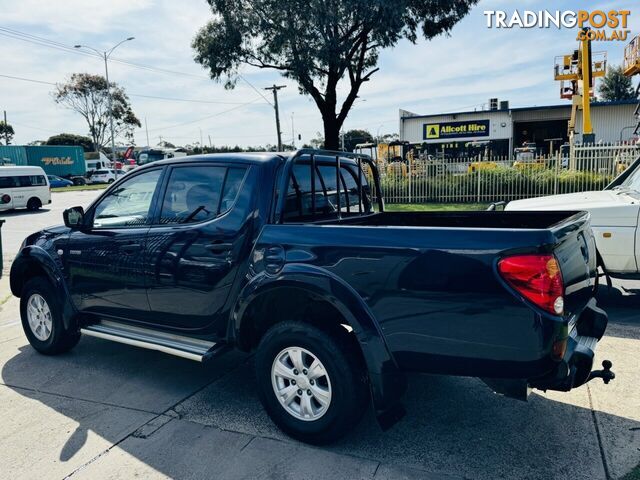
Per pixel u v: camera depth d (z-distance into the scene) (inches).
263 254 125.0
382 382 107.9
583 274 120.0
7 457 119.1
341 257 113.3
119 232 158.4
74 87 2694.4
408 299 105.5
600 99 2586.1
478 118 1482.5
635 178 232.2
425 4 822.5
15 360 183.2
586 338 114.0
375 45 836.0
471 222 164.1
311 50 769.6
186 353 137.7
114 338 158.6
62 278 174.4
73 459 117.3
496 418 130.6
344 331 117.3
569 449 114.9
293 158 137.6
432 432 124.7
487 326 98.7
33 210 948.6
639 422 125.6
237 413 138.3
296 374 120.6
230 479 108.0
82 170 1996.8
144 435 127.3
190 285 140.6
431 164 724.0
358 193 178.1
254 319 134.1
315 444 119.6
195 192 144.8
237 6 799.1
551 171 649.0
